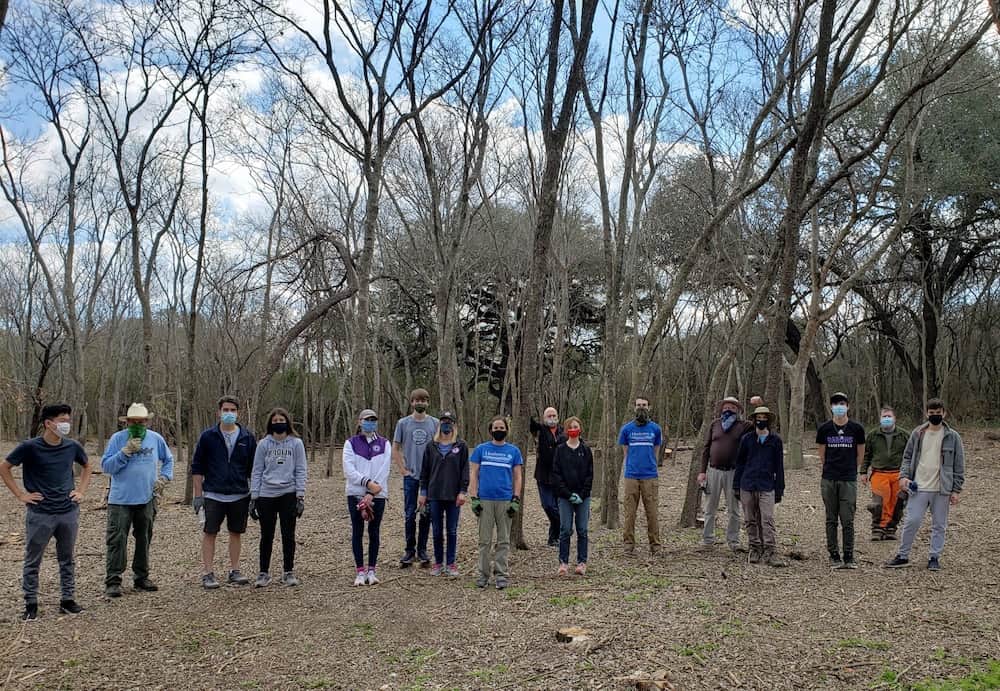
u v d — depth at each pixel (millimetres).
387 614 6910
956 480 8320
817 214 18656
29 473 6941
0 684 5301
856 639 5840
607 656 5594
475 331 27078
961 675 5062
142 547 7840
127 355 35188
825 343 32562
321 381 29469
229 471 8031
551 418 10320
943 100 19891
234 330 26938
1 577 8555
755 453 8852
